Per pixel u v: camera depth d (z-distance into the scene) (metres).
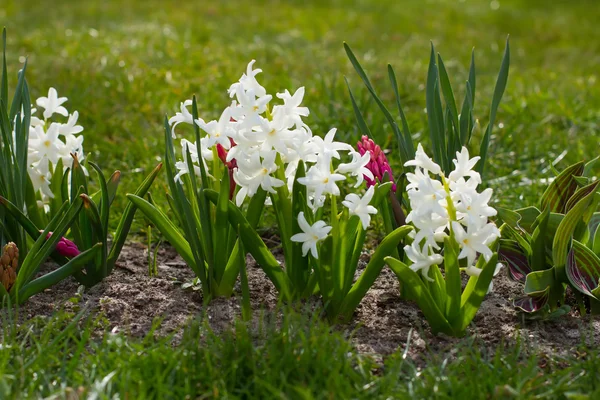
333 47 3.02
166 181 1.57
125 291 1.23
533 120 1.96
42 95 2.00
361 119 1.25
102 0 3.94
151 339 1.10
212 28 3.20
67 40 2.78
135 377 1.02
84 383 1.02
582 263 1.18
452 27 3.62
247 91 1.10
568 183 1.24
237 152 1.12
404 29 3.51
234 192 1.19
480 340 1.13
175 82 2.20
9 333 1.12
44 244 1.19
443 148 1.25
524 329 1.16
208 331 1.09
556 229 1.20
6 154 1.19
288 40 3.03
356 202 1.10
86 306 1.18
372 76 2.31
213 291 1.20
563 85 2.37
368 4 4.21
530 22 3.83
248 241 1.14
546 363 1.09
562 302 1.20
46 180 1.26
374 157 1.17
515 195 1.54
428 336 1.14
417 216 1.08
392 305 1.21
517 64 2.88
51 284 1.18
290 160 1.12
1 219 1.20
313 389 1.01
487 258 1.10
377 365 1.08
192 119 1.16
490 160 1.69
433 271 1.13
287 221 1.16
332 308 1.16
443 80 1.24
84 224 1.23
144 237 1.42
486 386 1.03
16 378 1.03
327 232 1.10
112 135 1.79
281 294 1.13
